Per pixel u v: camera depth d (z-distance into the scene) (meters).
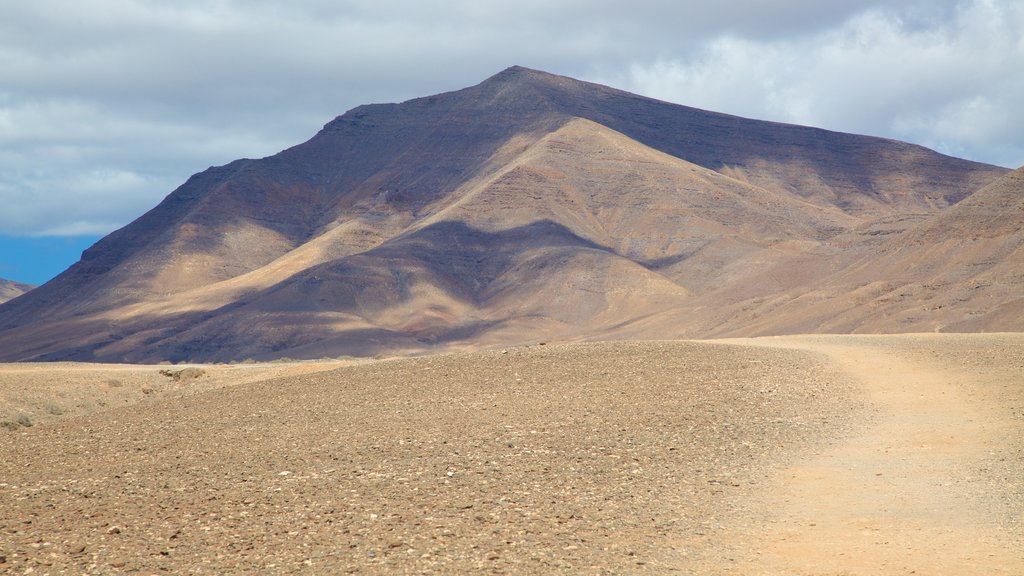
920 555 17.83
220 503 22.78
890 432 32.56
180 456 31.12
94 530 20.08
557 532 19.48
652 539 19.06
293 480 25.66
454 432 34.25
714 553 18.09
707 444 30.83
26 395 56.09
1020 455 27.17
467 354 62.38
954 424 33.44
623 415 37.78
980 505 21.61
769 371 52.53
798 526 20.16
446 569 16.77
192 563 17.30
